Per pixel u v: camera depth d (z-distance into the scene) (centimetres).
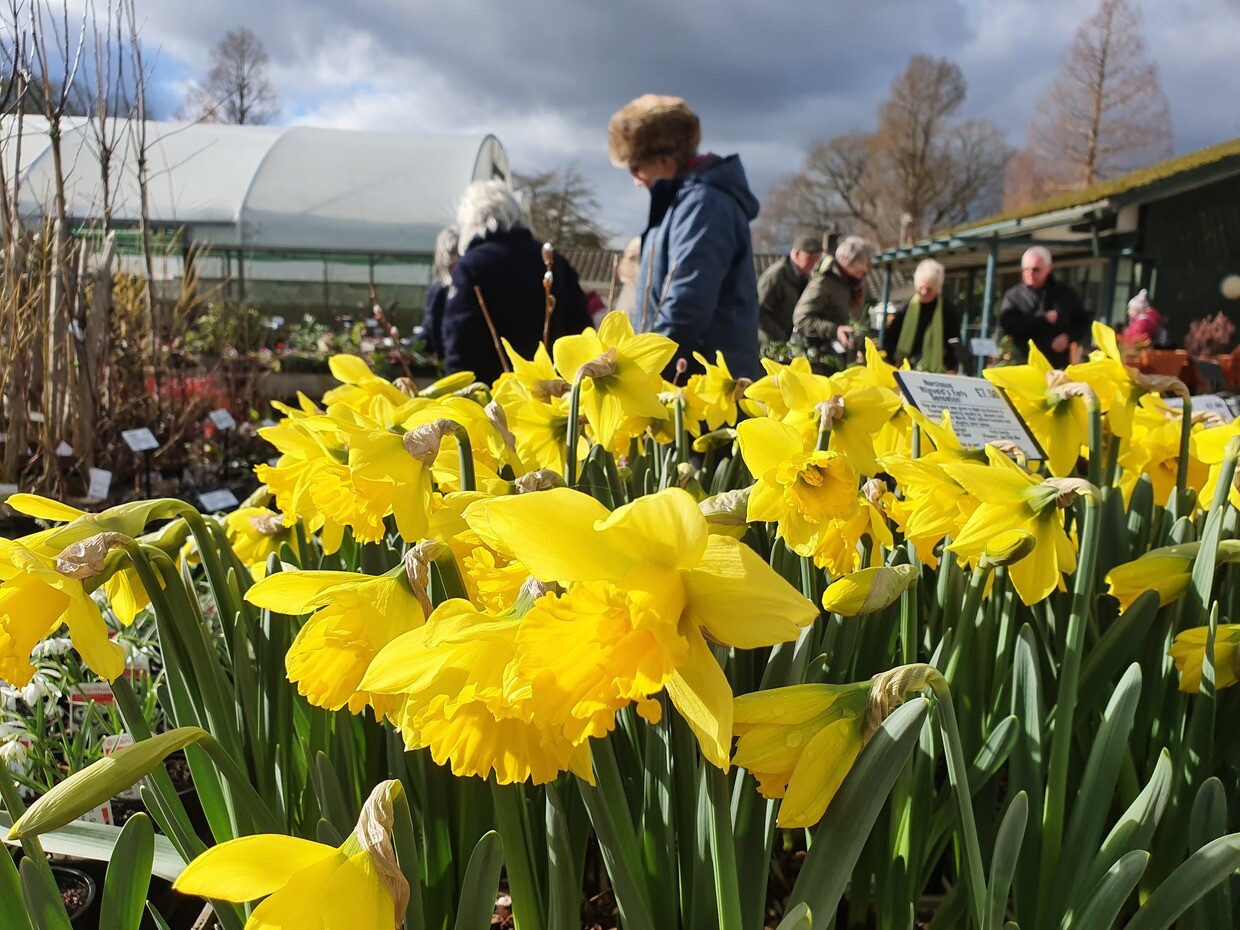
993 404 185
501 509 64
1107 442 175
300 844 69
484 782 102
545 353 179
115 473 434
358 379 177
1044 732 124
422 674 69
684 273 298
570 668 66
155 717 195
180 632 98
